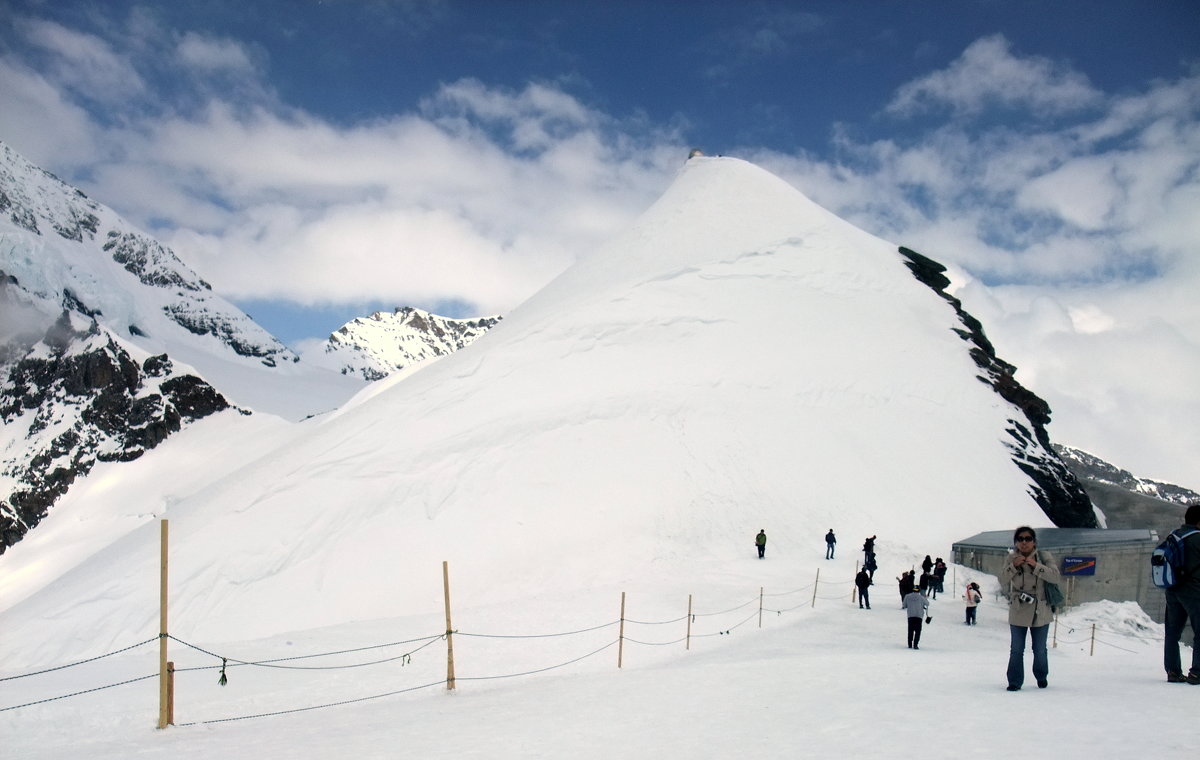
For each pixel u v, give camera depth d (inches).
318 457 1745.8
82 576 1689.2
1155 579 411.8
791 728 356.2
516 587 1459.2
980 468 1947.6
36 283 7121.1
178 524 1701.5
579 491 1672.0
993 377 2294.5
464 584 1467.8
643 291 2258.9
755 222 2699.3
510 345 2068.2
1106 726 311.3
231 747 390.3
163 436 4658.0
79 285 7598.4
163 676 483.5
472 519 1593.3
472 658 818.2
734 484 1738.4
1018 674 419.2
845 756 296.0
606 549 1545.3
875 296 2447.1
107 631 1398.9
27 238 7288.4
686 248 2608.3
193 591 1457.9
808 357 2137.1
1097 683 431.8
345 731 422.9
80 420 4655.5
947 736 315.6
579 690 526.0
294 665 757.9
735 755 313.1
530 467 1711.4
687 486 1717.5
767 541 1608.0
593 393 1926.7
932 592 1333.7
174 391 4849.9
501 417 1840.6
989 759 275.7
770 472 1784.0
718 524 1637.6
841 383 2073.1
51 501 4323.3
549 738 368.5
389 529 1568.7
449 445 1754.4
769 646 890.7
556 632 974.4
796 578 1384.1
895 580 1414.9
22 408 4884.4
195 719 515.2
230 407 4980.3
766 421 1914.4
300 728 449.1
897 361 2201.0
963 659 622.2
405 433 1798.7
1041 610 418.9
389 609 1419.8
